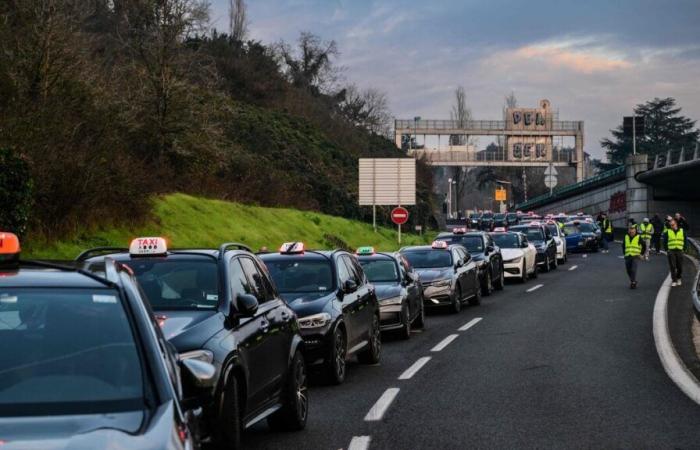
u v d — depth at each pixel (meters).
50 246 26.08
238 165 54.81
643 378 14.89
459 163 133.50
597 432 10.86
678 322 23.17
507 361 17.22
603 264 52.03
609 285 36.50
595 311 26.48
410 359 17.95
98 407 4.96
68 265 6.35
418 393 13.91
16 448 4.36
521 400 13.11
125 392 5.10
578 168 136.25
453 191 195.75
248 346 9.48
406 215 58.69
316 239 50.84
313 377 15.87
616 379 14.82
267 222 47.78
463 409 12.51
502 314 26.56
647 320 23.78
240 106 75.62
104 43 45.06
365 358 17.34
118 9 46.47
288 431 11.20
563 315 25.62
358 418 12.03
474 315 26.62
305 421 11.50
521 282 40.09
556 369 16.05
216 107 45.97
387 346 20.19
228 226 41.69
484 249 35.12
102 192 29.39
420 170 104.19
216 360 8.48
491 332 22.19
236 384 8.88
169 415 4.87
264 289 11.14
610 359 17.12
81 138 29.62
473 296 29.69
